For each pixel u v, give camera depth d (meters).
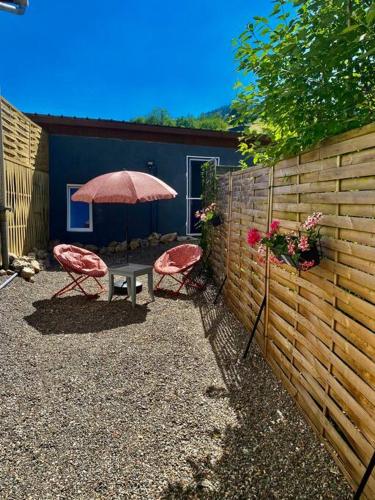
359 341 1.68
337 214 1.84
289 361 2.52
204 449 2.02
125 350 3.28
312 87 2.03
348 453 1.76
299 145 2.21
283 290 2.60
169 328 3.84
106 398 2.51
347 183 1.76
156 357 3.14
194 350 3.29
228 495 1.71
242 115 2.56
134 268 4.79
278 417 2.29
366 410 1.62
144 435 2.13
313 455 1.96
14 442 2.05
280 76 2.19
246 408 2.40
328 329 1.95
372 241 1.57
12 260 5.56
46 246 7.84
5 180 5.53
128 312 4.36
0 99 5.32
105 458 1.94
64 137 8.03
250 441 2.08
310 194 2.13
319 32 1.94
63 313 4.25
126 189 4.75
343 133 1.78
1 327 3.68
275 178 2.71
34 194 7.03
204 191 6.46
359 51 1.80
